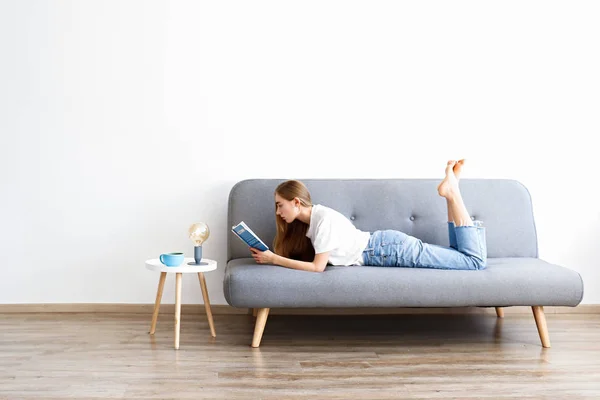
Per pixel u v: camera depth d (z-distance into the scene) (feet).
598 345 9.30
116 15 11.31
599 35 11.82
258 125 11.46
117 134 11.32
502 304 9.01
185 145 11.40
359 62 11.57
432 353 8.80
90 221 11.32
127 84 11.34
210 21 11.40
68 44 11.26
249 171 11.47
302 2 11.50
